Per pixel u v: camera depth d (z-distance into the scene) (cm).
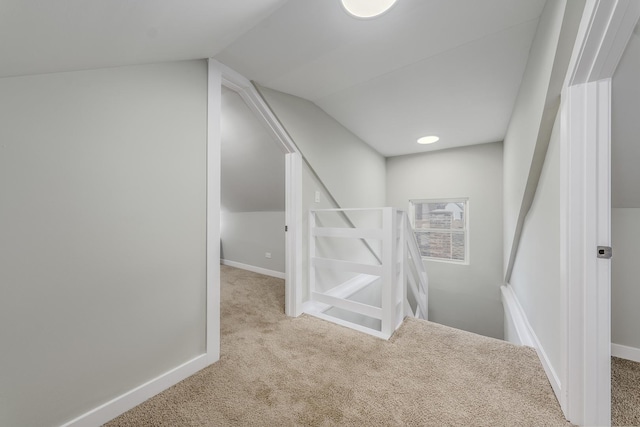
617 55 84
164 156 127
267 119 196
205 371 140
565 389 106
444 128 282
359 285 300
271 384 129
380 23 122
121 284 112
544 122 126
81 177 99
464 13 116
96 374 104
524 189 175
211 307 148
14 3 49
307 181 230
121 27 79
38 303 90
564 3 87
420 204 397
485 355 153
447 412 110
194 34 108
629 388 124
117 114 110
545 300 143
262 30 126
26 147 86
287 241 218
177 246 133
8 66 75
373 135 309
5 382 84
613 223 153
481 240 345
